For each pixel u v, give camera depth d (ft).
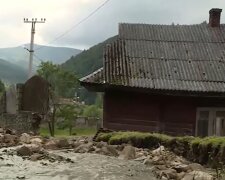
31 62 142.92
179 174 27.84
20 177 25.44
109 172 28.50
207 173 27.81
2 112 71.46
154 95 65.16
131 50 70.33
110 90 64.18
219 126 65.92
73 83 155.74
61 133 147.74
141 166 31.78
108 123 64.90
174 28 78.02
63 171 27.96
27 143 43.57
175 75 65.46
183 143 38.78
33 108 75.10
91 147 39.81
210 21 79.36
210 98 65.77
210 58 70.08
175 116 65.51
